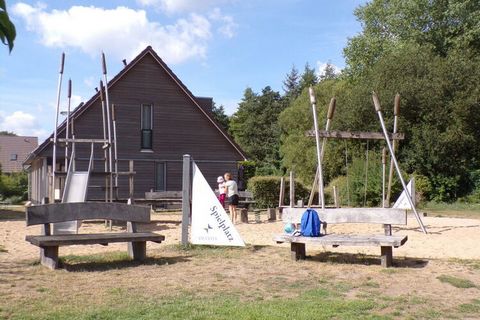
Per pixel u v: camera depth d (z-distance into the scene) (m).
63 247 12.19
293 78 85.81
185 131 33.34
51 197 21.14
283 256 10.67
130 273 8.93
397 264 10.01
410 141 35.53
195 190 11.62
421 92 35.75
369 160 28.98
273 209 21.27
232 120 83.56
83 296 7.36
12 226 18.33
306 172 46.53
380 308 7.04
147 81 32.50
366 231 16.72
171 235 15.27
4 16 2.66
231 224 11.42
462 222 19.97
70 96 21.06
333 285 8.30
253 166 62.69
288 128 52.75
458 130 34.62
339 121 39.00
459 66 37.16
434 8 48.25
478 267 9.73
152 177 32.47
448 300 7.51
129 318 6.36
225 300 7.25
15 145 83.69
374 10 51.75
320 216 10.81
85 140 19.41
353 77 52.84
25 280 8.27
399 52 41.44
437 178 34.72
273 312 6.62
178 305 6.95
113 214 10.02
